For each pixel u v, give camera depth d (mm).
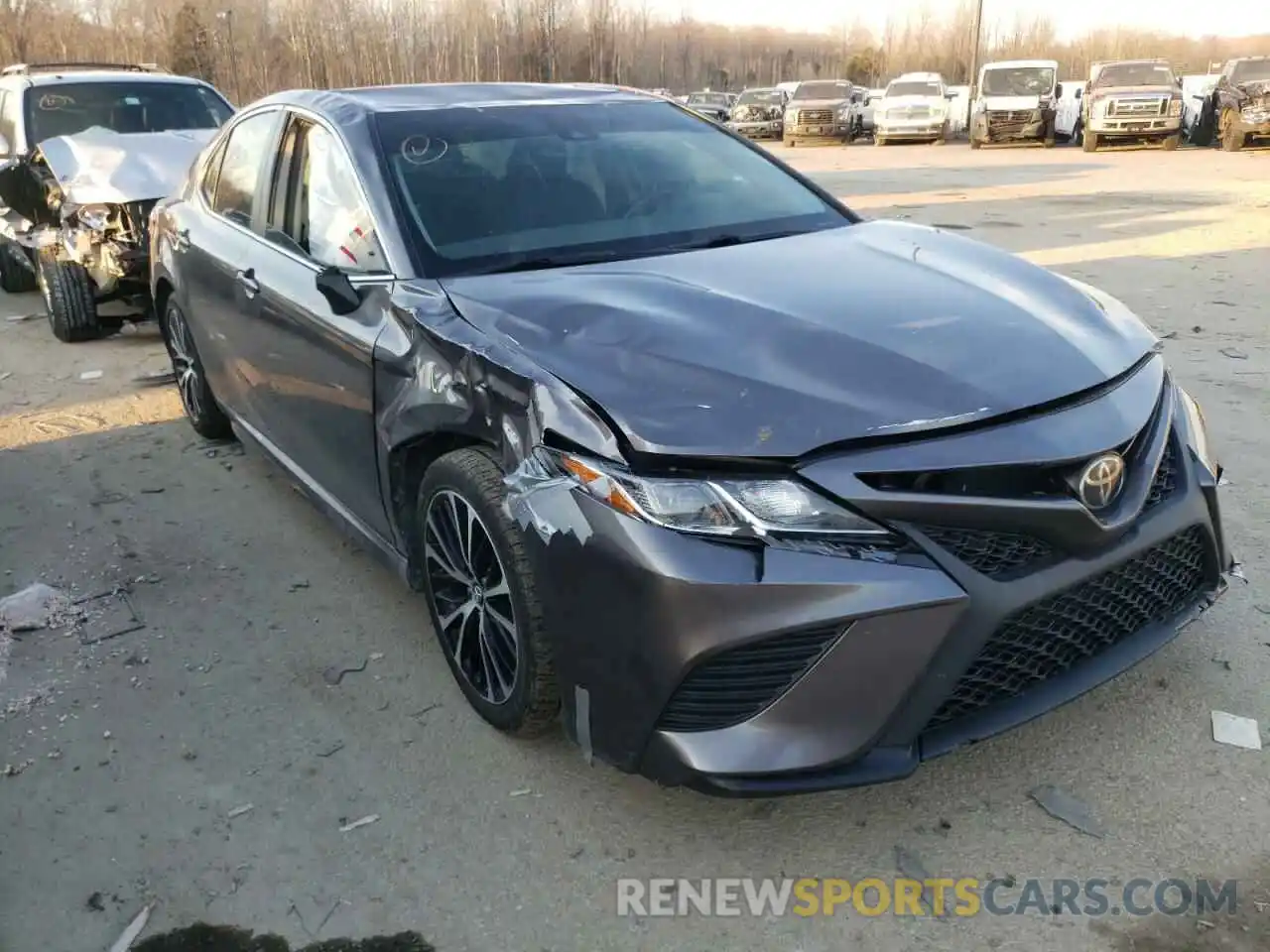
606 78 58219
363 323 3135
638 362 2439
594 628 2334
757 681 2211
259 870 2518
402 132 3535
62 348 7379
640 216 3449
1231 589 3506
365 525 3475
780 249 3246
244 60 48469
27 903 2441
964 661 2230
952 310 2693
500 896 2416
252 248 3963
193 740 2998
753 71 101375
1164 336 6570
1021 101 24766
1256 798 2586
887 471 2186
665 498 2209
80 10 48250
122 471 5039
